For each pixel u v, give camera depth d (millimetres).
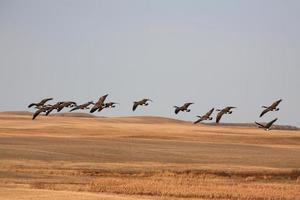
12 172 164500
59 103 94562
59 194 115750
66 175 163500
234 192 130625
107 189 131750
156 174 170250
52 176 159750
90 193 121000
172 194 126438
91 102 94250
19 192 118438
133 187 133625
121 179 153625
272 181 165375
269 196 127312
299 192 134125
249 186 143875
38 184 141125
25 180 149250
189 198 122375
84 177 160125
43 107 94750
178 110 88188
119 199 111375
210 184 146750
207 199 122438
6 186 134875
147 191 129125
